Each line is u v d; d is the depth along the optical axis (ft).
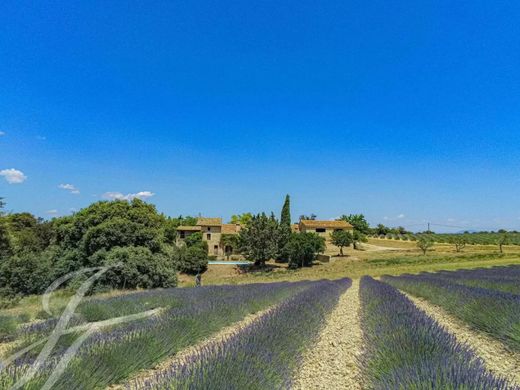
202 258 162.30
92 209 91.81
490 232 404.77
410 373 11.87
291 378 14.46
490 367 16.55
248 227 173.47
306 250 166.40
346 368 17.15
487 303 26.96
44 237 122.52
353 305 42.73
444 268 116.88
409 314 23.70
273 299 43.01
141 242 83.10
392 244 268.21
